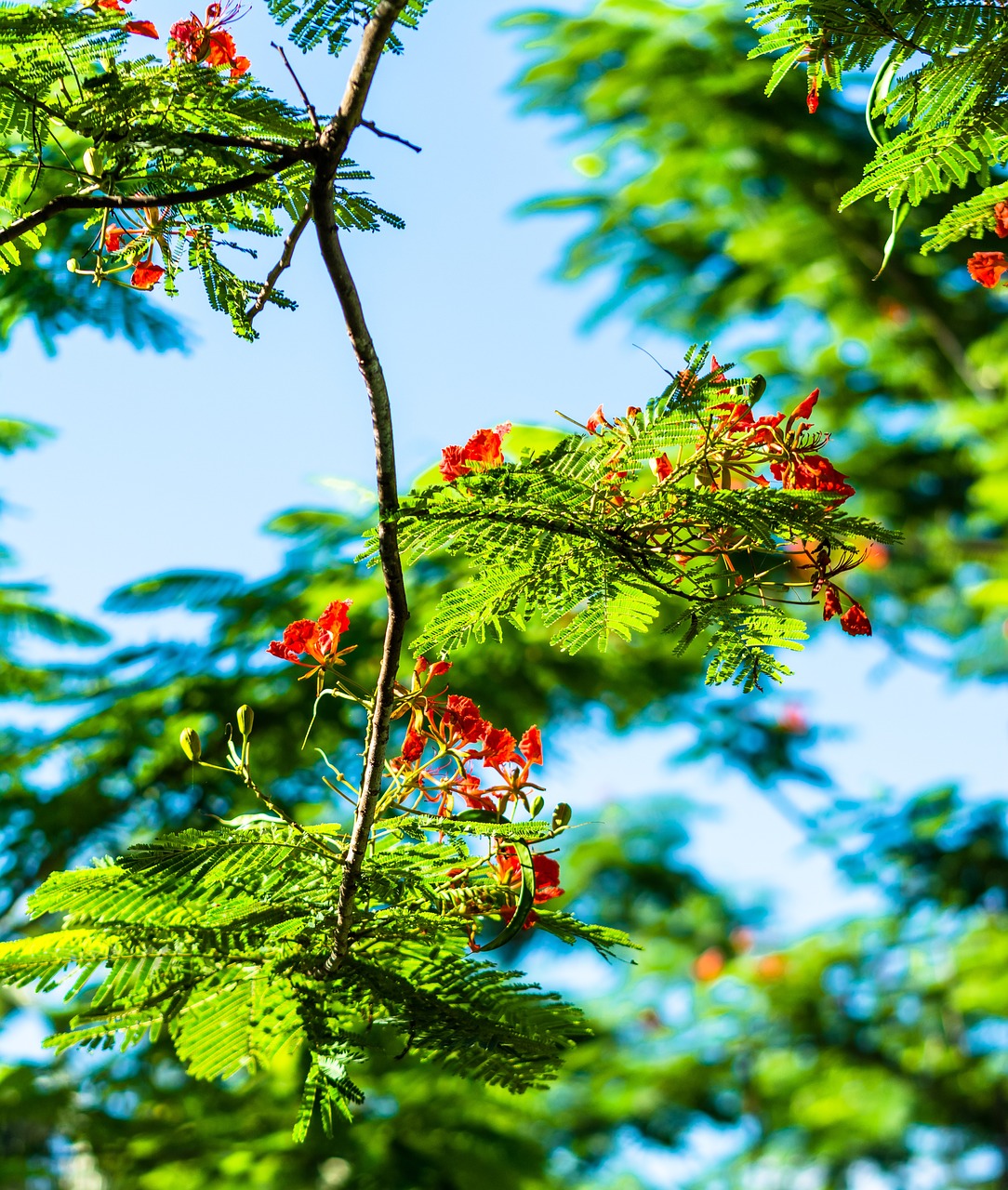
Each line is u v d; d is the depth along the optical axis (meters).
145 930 1.73
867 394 10.09
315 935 1.79
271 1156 6.21
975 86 2.12
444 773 2.08
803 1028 10.88
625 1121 11.41
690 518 1.82
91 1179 6.27
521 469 1.71
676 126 9.12
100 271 2.32
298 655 2.00
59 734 5.74
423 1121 6.47
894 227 2.26
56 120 2.04
